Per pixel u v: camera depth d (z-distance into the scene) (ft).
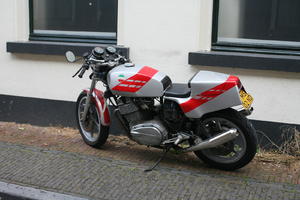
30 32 20.76
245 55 16.66
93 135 17.89
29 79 20.39
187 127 15.02
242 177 14.64
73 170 15.14
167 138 15.14
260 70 16.74
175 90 14.98
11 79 20.72
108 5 19.40
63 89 19.86
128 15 18.35
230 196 13.26
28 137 18.86
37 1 20.63
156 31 18.02
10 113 21.06
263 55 16.72
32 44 19.70
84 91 17.49
